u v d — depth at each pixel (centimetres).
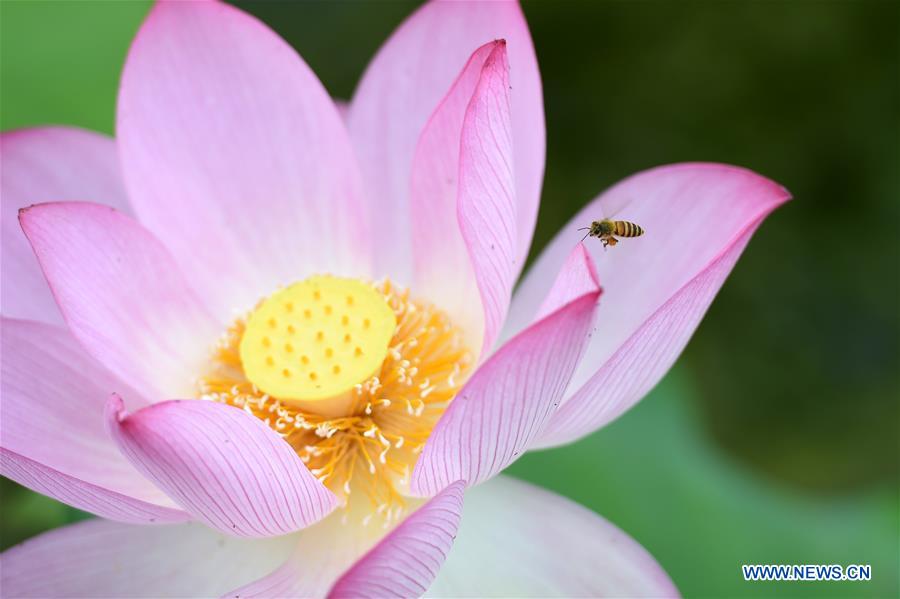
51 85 80
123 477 72
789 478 92
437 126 73
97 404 73
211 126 76
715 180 73
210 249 76
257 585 69
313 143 77
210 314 76
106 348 72
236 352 75
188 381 74
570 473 78
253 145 77
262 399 73
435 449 68
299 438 74
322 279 76
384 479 73
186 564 71
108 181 77
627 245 74
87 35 81
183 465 67
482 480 70
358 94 78
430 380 74
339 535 71
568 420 70
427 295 76
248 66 76
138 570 71
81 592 71
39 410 72
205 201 76
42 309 74
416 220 75
